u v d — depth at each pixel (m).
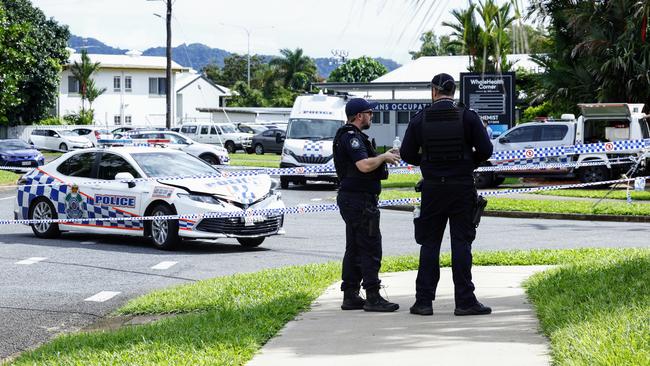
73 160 24.34
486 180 43.44
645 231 25.62
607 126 42.75
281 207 22.47
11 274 18.50
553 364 8.84
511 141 43.66
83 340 11.23
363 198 12.57
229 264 19.80
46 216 24.47
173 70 121.00
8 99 53.53
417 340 10.40
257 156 80.69
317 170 19.64
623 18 11.49
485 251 19.83
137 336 11.19
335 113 47.75
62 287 16.95
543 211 30.61
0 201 39.16
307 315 12.51
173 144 62.31
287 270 17.02
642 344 8.51
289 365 9.42
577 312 10.55
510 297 13.34
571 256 17.73
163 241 22.06
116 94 117.19
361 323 11.70
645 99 46.16
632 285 12.10
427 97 85.75
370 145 12.62
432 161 11.66
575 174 42.28
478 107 47.22
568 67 48.09
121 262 20.14
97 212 23.28
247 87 149.62
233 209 21.69
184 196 21.78
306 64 161.00
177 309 13.72
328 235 25.50
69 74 114.00
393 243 23.38
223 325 11.59
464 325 11.21
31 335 12.97
